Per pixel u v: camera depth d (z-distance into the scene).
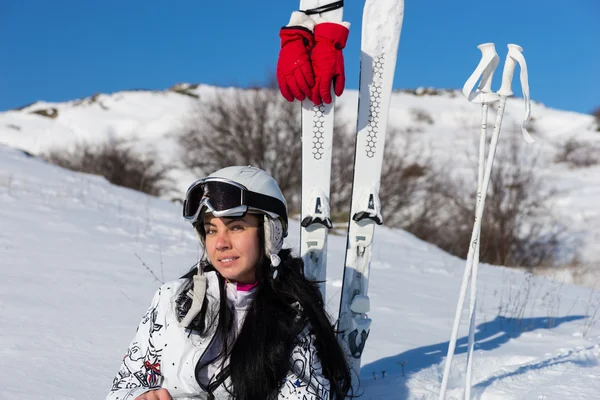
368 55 2.90
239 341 1.94
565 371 3.47
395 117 47.03
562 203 23.91
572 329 5.04
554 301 6.94
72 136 38.69
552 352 4.06
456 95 55.69
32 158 12.56
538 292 7.54
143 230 8.26
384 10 2.90
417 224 21.44
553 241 18.80
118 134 38.59
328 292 5.86
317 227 2.86
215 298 1.99
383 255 9.52
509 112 46.41
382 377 3.23
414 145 34.84
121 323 4.06
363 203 2.87
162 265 6.32
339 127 24.73
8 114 43.53
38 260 5.87
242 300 2.00
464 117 46.56
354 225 2.89
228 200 1.90
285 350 1.95
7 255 5.95
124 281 5.41
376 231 11.96
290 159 24.48
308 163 2.87
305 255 2.87
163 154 31.00
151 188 26.19
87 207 9.22
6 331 3.63
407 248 10.78
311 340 2.02
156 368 1.98
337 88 2.79
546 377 3.33
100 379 3.00
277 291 2.03
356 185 2.90
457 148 35.16
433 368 3.44
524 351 4.08
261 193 1.94
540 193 24.56
